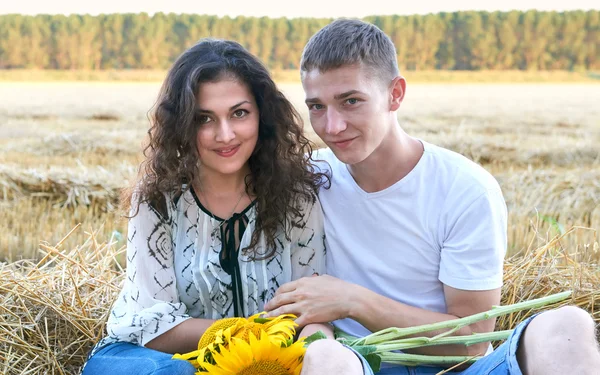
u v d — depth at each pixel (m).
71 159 9.78
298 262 2.72
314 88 2.46
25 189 7.09
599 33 26.70
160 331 2.48
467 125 14.70
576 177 7.76
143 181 2.63
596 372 1.83
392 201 2.53
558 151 10.83
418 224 2.49
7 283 3.11
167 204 2.60
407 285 2.55
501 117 16.23
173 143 2.58
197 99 2.51
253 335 2.11
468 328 2.39
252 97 2.59
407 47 27.22
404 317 2.39
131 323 2.46
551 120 15.82
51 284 3.16
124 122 15.34
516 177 7.89
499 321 3.12
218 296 2.65
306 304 2.43
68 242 5.40
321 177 2.72
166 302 2.53
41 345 2.93
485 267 2.39
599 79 26.73
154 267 2.57
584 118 16.19
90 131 13.10
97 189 7.04
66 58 26.44
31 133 13.10
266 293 2.67
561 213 6.53
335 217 2.66
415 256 2.52
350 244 2.62
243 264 2.65
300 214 2.68
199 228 2.63
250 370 2.08
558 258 3.56
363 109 2.41
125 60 26.88
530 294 3.19
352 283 2.47
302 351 2.10
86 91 22.09
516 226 5.59
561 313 1.95
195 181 2.64
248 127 2.55
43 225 5.85
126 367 2.24
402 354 2.38
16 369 2.79
